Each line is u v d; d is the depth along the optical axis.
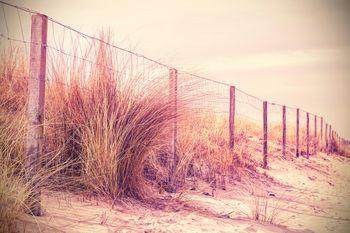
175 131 5.34
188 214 4.28
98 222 3.39
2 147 3.60
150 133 4.51
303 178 9.39
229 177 6.57
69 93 4.45
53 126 4.26
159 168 5.34
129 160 4.30
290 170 9.88
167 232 3.51
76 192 3.98
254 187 6.76
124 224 3.50
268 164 9.37
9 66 4.96
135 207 4.11
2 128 3.79
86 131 4.27
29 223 3.00
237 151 7.56
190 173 6.11
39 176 3.33
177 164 5.51
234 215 4.62
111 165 4.14
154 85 4.77
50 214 3.31
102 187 4.11
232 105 7.23
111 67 4.57
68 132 4.32
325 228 4.62
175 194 5.07
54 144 4.23
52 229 3.01
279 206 5.64
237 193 6.04
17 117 3.96
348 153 24.61
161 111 4.64
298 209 5.64
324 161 15.11
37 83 3.34
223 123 7.53
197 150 6.33
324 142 19.80
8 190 3.04
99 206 3.82
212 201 5.11
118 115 4.41
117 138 4.32
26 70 5.05
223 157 6.61
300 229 4.41
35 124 3.33
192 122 5.93
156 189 5.05
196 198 5.08
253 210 4.87
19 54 5.04
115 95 4.49
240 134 8.84
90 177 4.09
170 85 4.95
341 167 14.87
